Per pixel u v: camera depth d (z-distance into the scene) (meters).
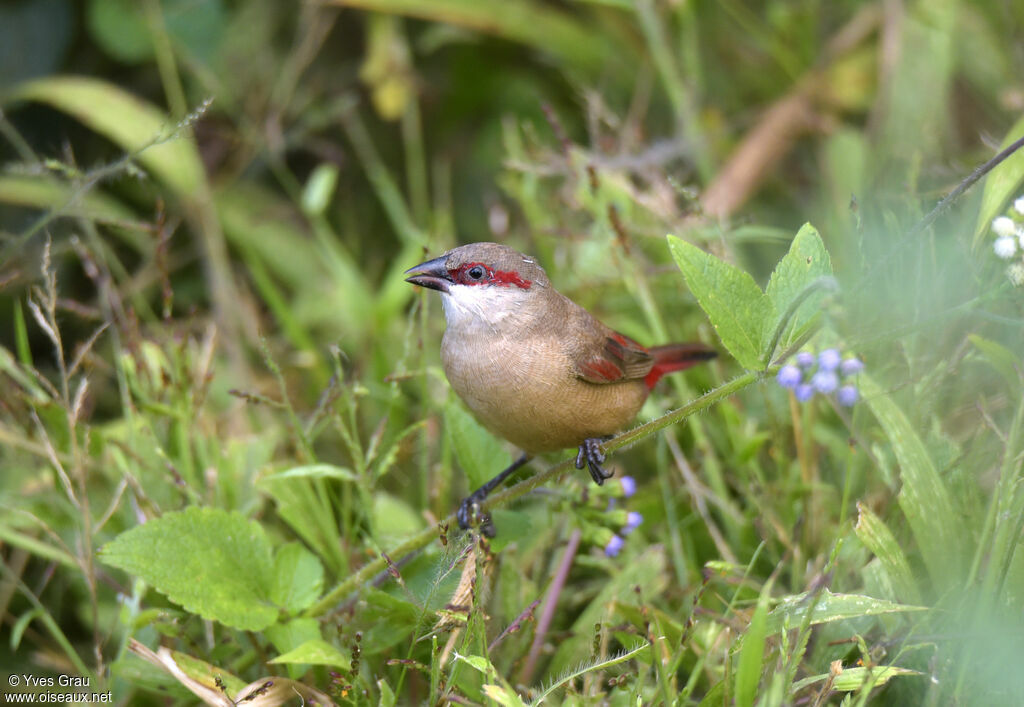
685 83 12.10
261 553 6.75
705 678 6.84
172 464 7.57
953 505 6.68
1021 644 5.65
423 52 12.89
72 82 10.60
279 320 10.59
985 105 11.56
